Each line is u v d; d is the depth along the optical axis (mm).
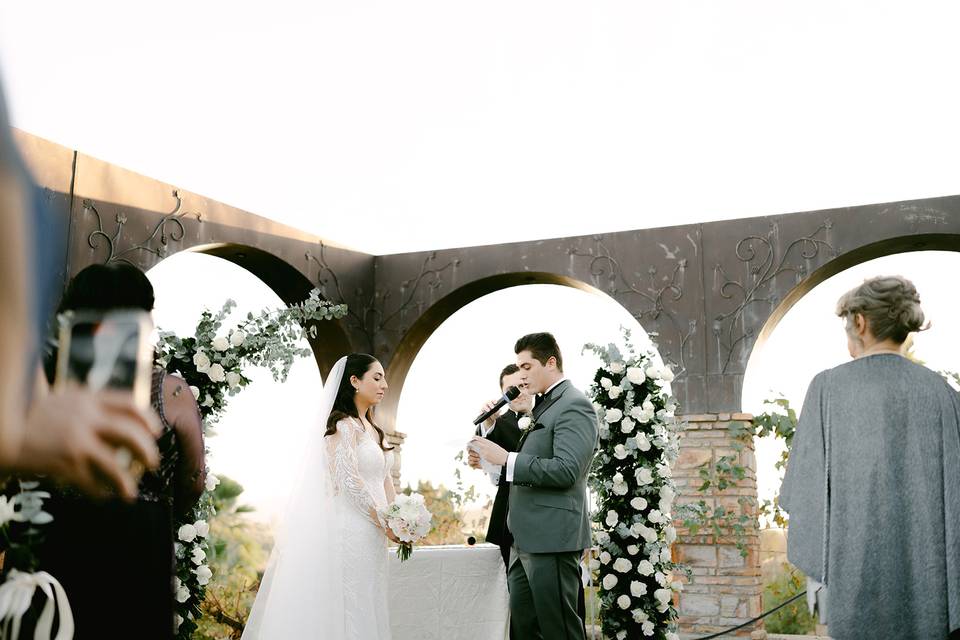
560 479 3561
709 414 6457
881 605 2166
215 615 8188
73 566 1634
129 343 683
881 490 2234
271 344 4297
